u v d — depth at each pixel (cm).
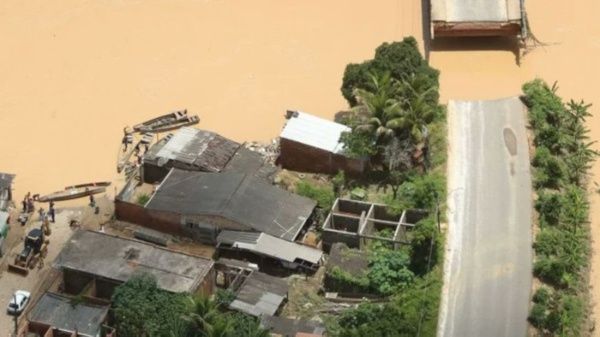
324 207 7988
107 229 7969
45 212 8131
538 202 7888
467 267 7469
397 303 7150
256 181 8025
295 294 7425
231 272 7450
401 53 8669
